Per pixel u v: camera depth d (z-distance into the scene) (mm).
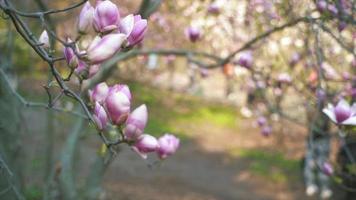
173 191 8203
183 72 15594
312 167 8094
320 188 8000
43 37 1378
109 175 8406
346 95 3465
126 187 7930
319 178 7570
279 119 6617
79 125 3965
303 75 4250
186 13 6133
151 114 14250
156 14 6379
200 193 8414
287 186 9125
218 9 4602
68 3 5738
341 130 1991
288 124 11875
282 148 11594
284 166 10367
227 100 16172
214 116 14844
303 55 4590
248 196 8609
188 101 15930
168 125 13516
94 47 1251
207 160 10719
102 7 1292
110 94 1374
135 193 7707
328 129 4250
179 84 16781
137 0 8172
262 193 8836
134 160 9422
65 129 7816
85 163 7980
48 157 5883
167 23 7086
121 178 8375
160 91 16219
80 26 1305
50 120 5965
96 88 1410
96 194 3770
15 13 1286
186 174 9352
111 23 1301
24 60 7902
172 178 8852
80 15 1307
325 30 2900
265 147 11820
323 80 3342
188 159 10594
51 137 5949
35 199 5801
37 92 8188
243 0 5383
